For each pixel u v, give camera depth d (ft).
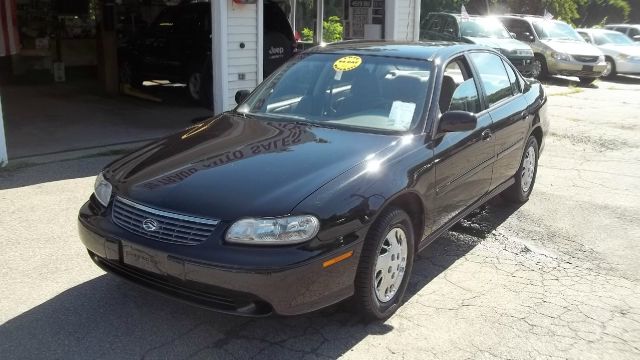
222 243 10.16
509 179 18.40
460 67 15.78
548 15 59.98
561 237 17.40
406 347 11.33
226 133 13.60
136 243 10.76
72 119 31.22
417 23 38.11
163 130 29.14
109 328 11.63
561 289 14.03
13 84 42.93
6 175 20.85
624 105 43.93
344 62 15.46
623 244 16.98
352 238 10.84
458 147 14.10
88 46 48.24
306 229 10.26
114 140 26.58
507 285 14.14
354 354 11.03
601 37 67.67
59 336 11.31
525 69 50.88
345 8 38.99
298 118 14.52
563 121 36.50
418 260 15.44
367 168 11.68
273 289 9.99
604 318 12.73
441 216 13.89
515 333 11.97
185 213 10.52
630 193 21.83
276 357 10.88
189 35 36.55
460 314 12.65
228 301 10.33
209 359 10.77
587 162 26.50
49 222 16.72
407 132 13.28
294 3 54.75
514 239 17.12
